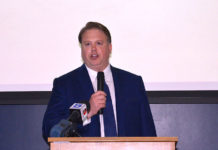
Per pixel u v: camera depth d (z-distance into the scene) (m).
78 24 3.56
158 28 3.53
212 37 3.48
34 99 3.57
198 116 3.51
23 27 3.59
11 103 3.57
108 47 2.83
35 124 3.61
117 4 3.56
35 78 3.54
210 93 3.47
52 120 2.48
